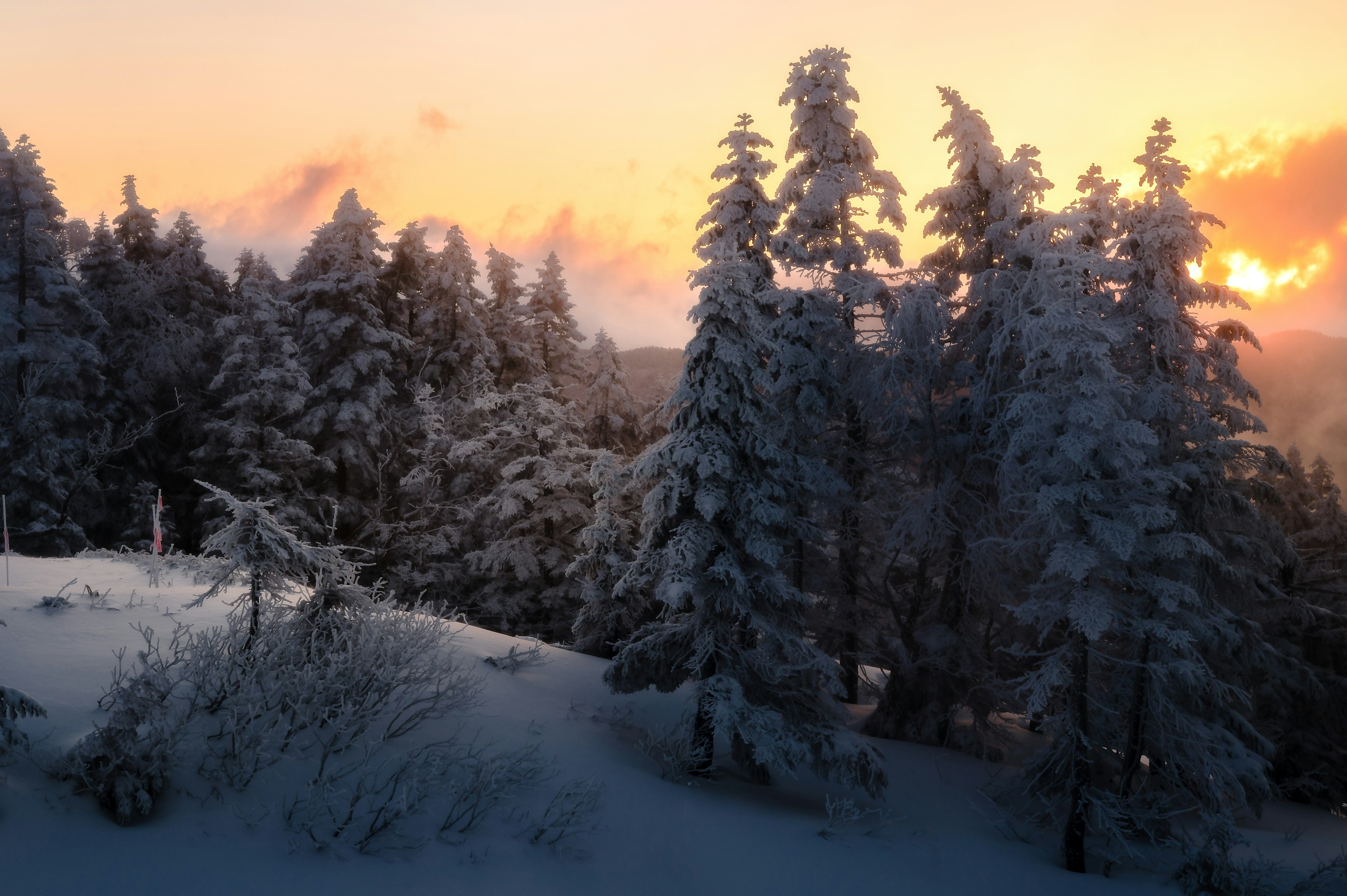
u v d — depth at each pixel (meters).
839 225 20.25
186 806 7.86
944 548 18.91
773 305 18.06
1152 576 13.27
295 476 28.14
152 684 8.09
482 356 35.31
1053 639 18.25
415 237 39.25
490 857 8.70
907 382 18.84
